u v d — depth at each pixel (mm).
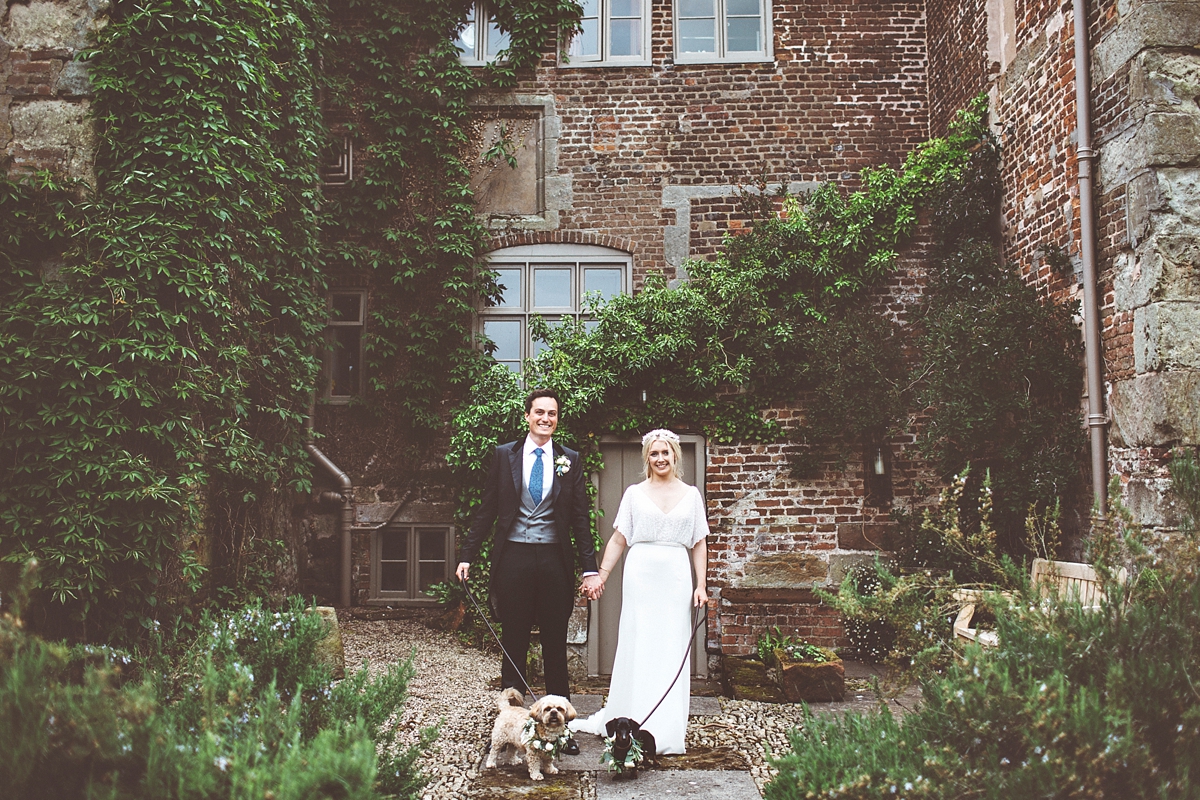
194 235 5238
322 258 8070
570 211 8297
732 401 7422
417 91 8305
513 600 4340
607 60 8414
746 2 8391
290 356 6516
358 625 7684
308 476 6809
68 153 5152
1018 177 6633
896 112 8266
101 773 2305
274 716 2615
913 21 8352
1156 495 4805
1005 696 2486
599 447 7465
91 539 4695
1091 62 5539
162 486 4891
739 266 7648
